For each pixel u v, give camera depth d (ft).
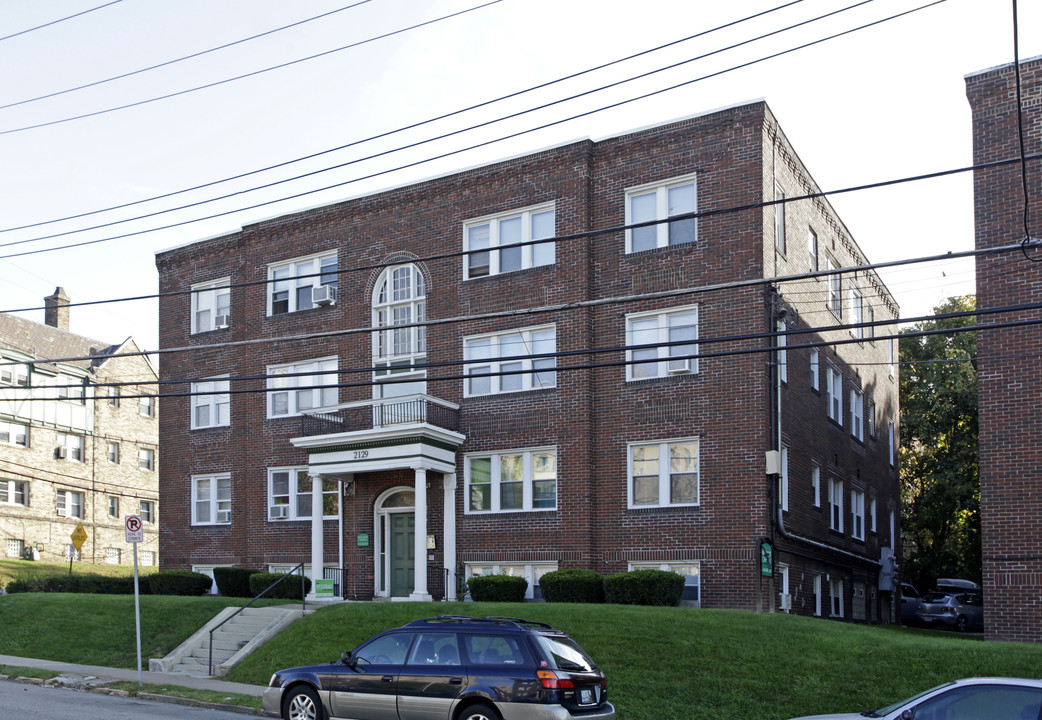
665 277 89.20
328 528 104.06
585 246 92.53
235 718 55.21
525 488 92.73
